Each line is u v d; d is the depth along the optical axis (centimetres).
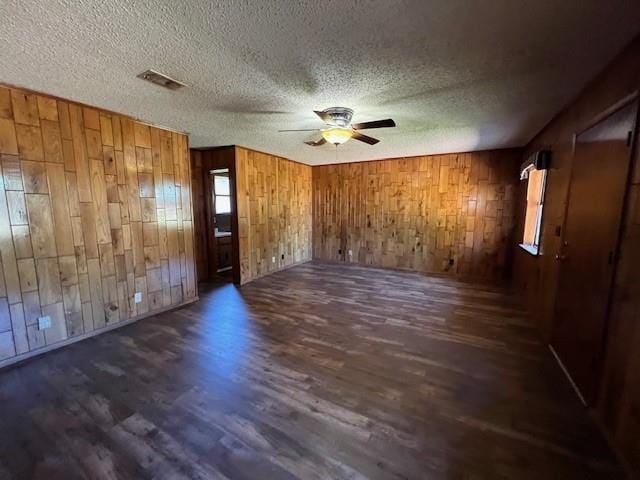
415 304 384
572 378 216
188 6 138
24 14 141
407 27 155
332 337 292
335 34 162
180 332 304
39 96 248
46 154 256
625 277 158
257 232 513
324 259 674
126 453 156
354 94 246
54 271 265
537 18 147
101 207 296
